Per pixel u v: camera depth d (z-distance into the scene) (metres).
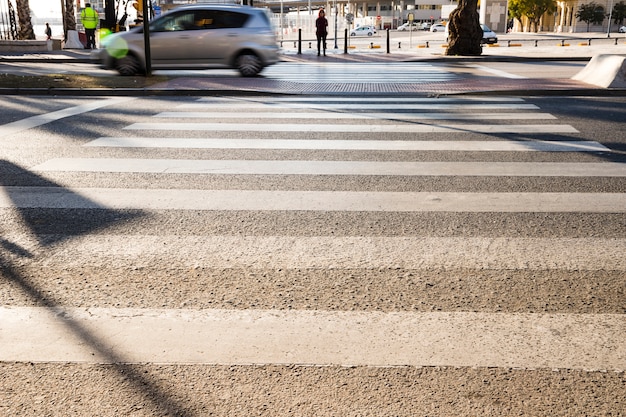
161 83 13.28
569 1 75.88
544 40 41.41
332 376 2.47
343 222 4.44
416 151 6.81
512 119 8.99
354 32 70.75
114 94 12.05
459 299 3.19
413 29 92.44
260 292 3.27
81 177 5.64
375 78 15.36
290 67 19.50
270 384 2.41
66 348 2.67
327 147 6.99
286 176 5.73
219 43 15.16
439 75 16.23
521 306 3.11
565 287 3.34
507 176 5.75
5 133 7.74
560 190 5.28
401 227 4.34
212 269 3.57
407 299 3.19
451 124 8.55
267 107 10.28
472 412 2.24
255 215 4.59
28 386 2.38
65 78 13.89
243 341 2.75
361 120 8.89
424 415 2.22
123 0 30.66
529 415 2.22
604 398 2.32
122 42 15.17
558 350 2.67
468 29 24.42
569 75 15.81
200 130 8.05
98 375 2.46
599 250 3.88
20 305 3.09
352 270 3.56
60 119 8.91
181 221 4.44
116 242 4.00
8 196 5.02
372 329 2.87
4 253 3.79
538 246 3.96
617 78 12.29
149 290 3.28
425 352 2.66
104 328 2.86
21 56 22.62
